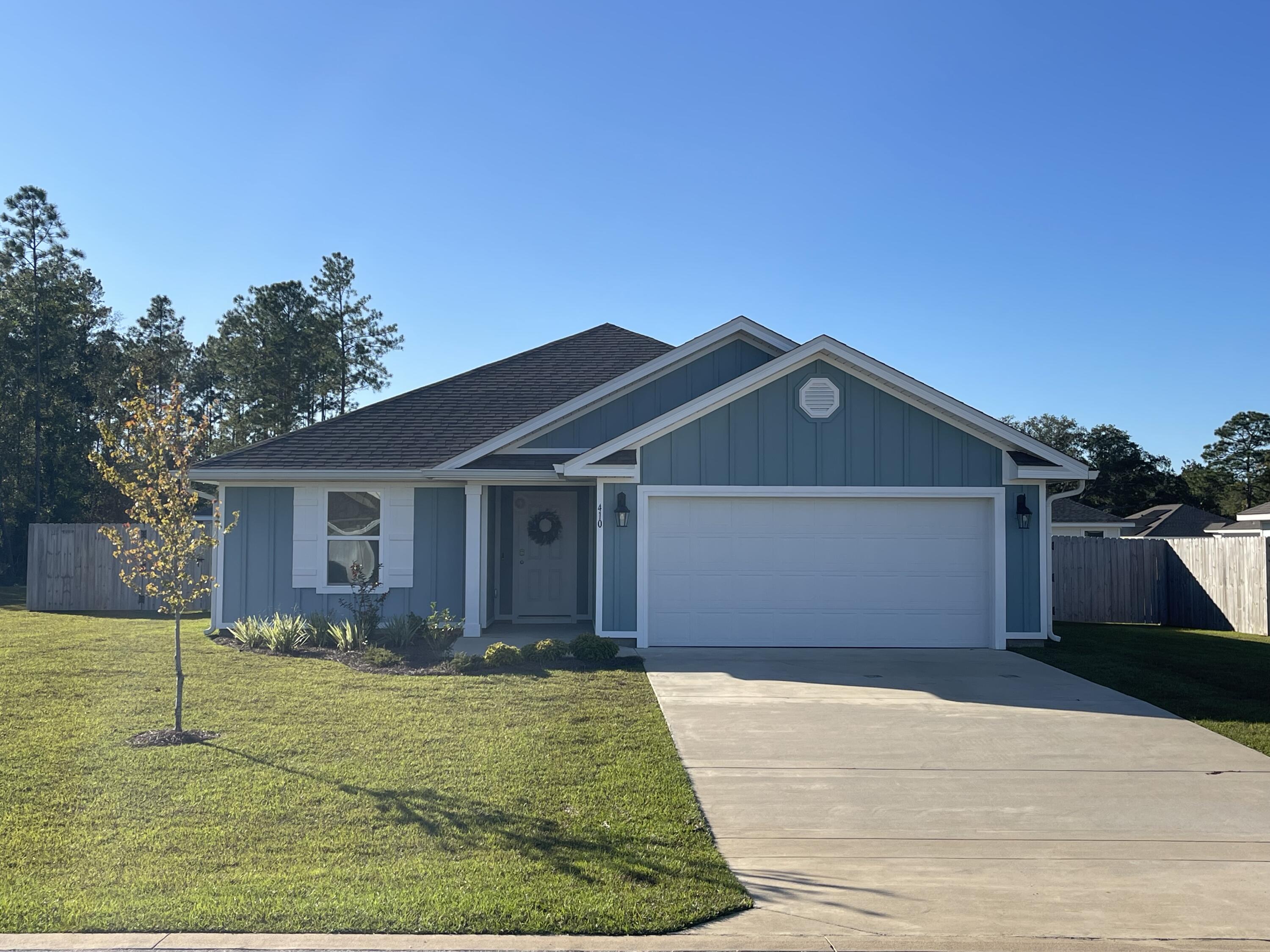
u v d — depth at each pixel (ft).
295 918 15.31
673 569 45.85
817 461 45.70
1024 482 45.96
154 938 14.75
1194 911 16.37
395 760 24.54
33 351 139.13
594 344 64.49
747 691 34.91
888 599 45.98
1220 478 199.62
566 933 15.14
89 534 69.51
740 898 16.51
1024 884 17.53
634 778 23.45
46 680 35.42
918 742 27.84
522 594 57.52
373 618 47.44
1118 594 67.82
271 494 51.06
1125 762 25.89
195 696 32.58
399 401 57.36
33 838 18.79
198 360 180.45
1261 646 49.37
